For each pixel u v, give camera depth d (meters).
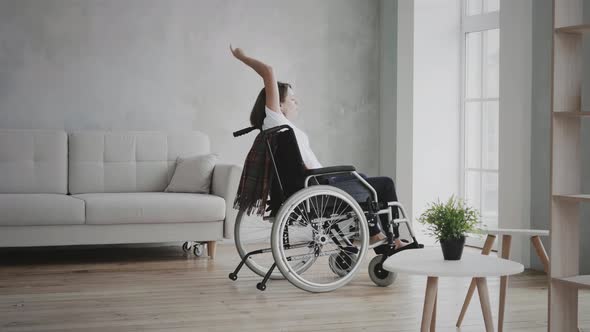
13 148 4.86
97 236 4.50
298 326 2.97
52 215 4.39
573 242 2.46
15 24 5.10
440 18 5.46
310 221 3.72
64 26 5.19
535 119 4.28
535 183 4.29
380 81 5.86
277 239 3.59
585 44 4.01
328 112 5.77
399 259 2.51
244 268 4.43
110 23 5.28
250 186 3.81
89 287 3.81
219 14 5.50
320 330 2.91
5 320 3.06
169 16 5.40
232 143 5.54
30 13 5.13
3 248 5.17
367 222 3.82
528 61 4.31
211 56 5.49
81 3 5.22
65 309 3.28
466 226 2.45
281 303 3.43
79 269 4.39
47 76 5.17
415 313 3.22
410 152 5.45
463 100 5.47
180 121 5.44
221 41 5.51
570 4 2.44
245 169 3.84
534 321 3.06
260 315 3.18
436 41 5.45
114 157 5.06
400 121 5.52
